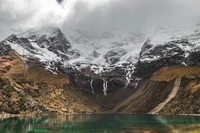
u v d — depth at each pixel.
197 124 124.75
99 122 148.25
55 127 117.75
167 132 97.31
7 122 139.88
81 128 114.25
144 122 144.62
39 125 125.94
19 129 108.31
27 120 156.88
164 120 156.00
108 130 106.12
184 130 101.88
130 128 112.88
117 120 164.25
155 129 107.50
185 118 171.25
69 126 122.75
